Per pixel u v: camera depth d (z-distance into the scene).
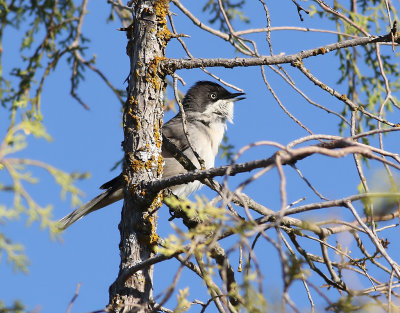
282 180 5.68
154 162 9.31
